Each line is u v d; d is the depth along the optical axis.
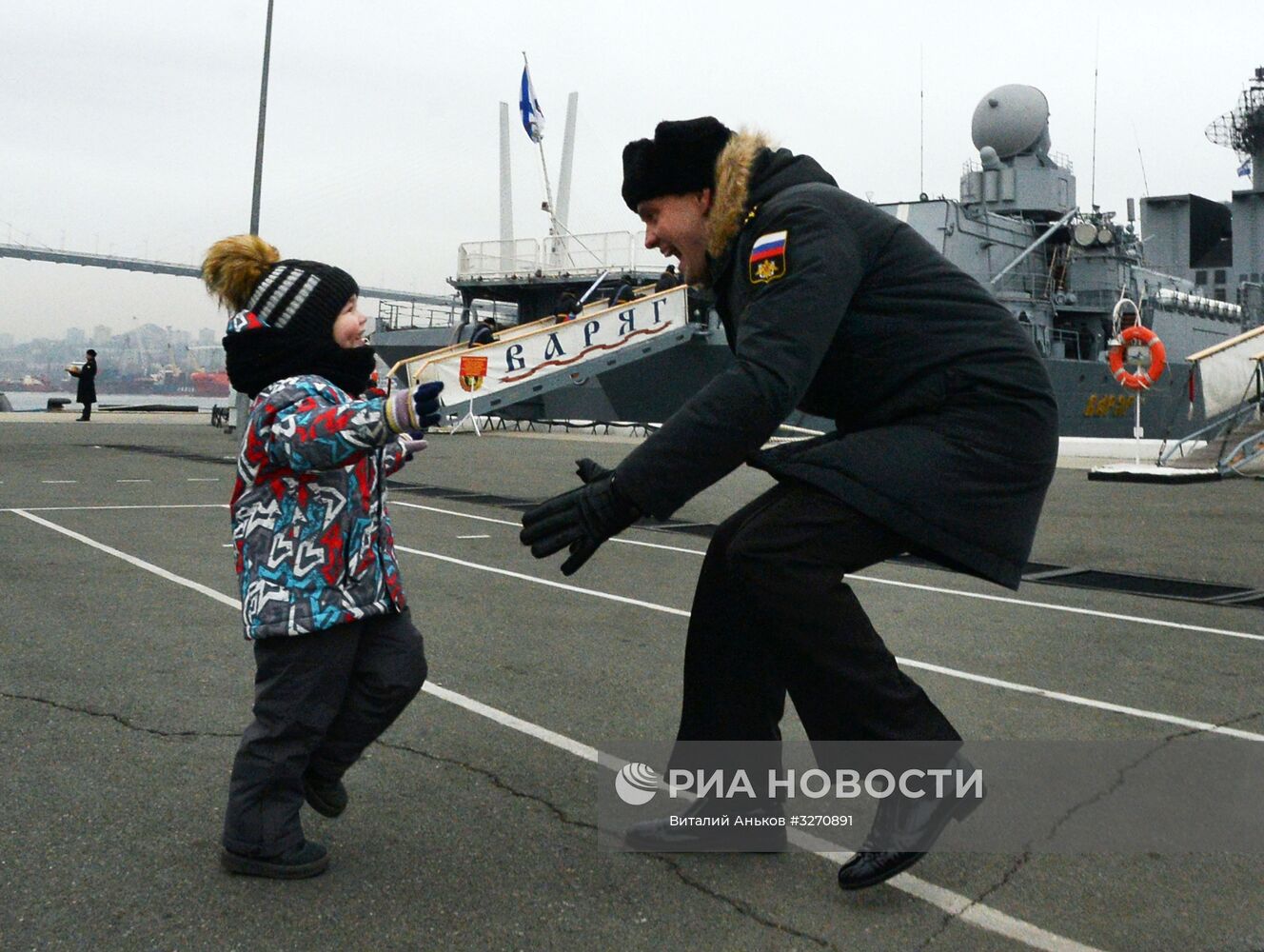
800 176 2.73
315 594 2.67
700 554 8.62
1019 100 30.53
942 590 7.21
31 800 3.21
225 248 2.80
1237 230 40.78
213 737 3.83
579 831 3.08
